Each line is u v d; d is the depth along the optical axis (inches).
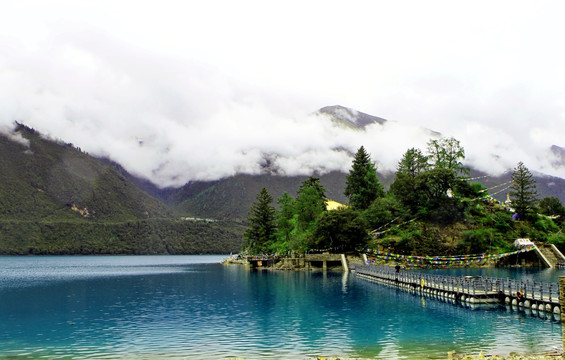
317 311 2308.1
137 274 6038.4
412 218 5900.6
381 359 1379.2
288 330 1831.9
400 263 5177.2
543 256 5388.8
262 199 7490.2
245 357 1423.5
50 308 2556.6
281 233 6732.3
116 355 1467.8
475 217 6033.5
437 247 5403.5
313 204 6373.0
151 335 1763.0
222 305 2573.8
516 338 1619.1
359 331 1795.0
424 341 1605.6
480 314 2127.2
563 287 1285.7
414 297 2812.5
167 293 3324.3
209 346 1572.3
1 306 2655.0
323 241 5629.9
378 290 3230.8
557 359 1273.4
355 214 5551.2
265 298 2871.6
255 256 6702.8
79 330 1881.2
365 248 5408.5
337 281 4005.9
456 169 6697.8
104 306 2620.6
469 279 2691.9
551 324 1863.9
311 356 1429.6
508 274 4320.9
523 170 6550.2
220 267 7849.4
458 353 1435.8
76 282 4606.3
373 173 6870.1
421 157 6811.0
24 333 1830.7
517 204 6456.7
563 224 6791.3
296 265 5625.0
